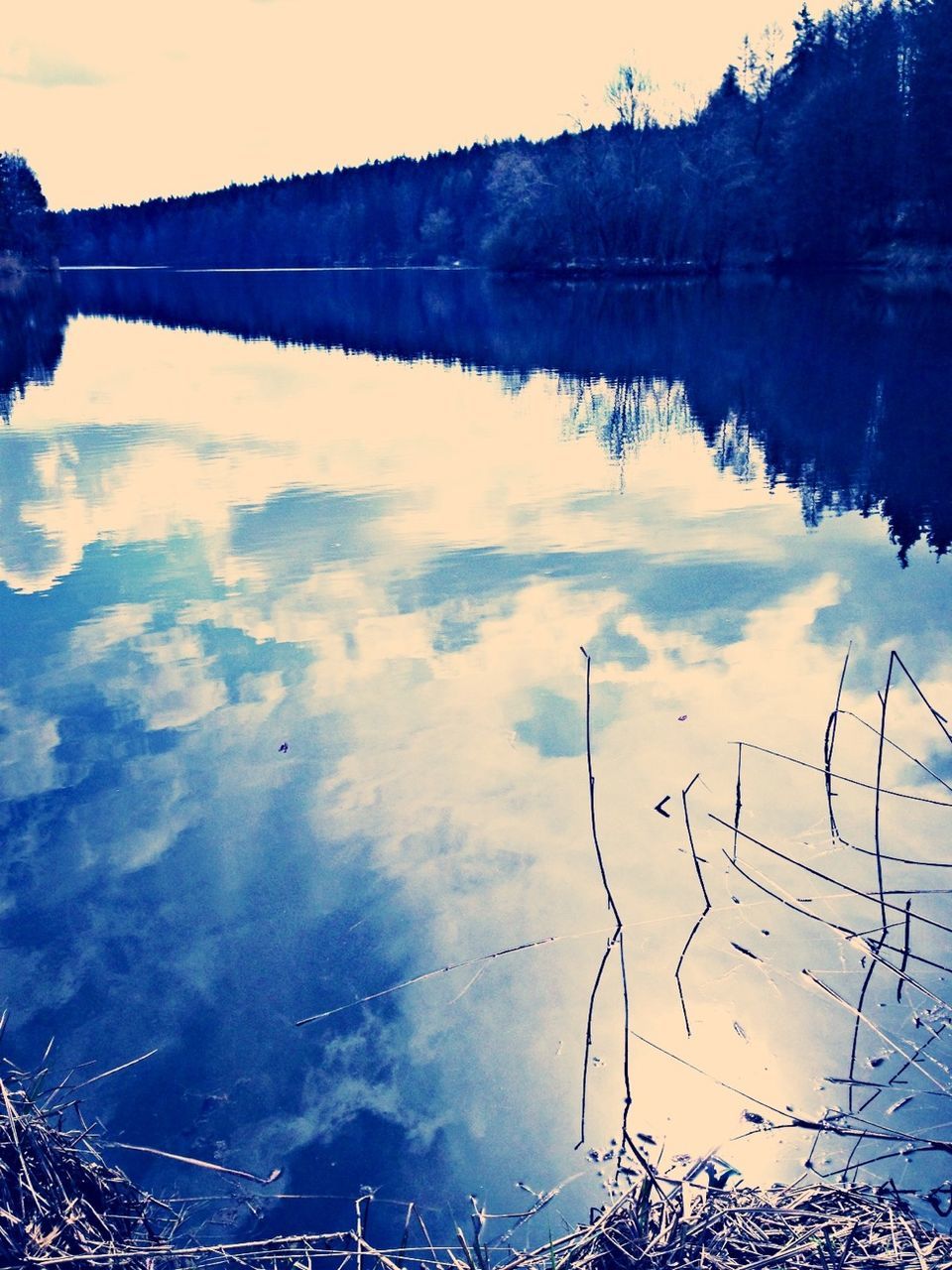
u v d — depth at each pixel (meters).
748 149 51.31
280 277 88.69
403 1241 2.35
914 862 3.65
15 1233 2.19
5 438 12.87
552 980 3.17
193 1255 2.29
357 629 6.07
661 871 3.69
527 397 15.84
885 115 44.44
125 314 40.28
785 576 6.87
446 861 3.79
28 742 4.73
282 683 5.34
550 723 4.81
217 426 13.58
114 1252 2.21
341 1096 2.76
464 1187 2.50
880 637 5.72
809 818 3.97
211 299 51.94
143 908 3.55
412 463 10.99
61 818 4.11
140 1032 2.99
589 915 3.48
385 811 4.12
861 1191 2.37
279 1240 2.26
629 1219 2.25
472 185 98.06
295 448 11.92
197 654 5.73
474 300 43.69
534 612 6.30
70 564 7.49
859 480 9.66
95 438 12.78
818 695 5.01
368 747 4.63
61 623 6.26
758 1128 2.63
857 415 13.17
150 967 3.26
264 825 4.04
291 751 4.61
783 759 4.41
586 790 4.23
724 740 4.59
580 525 8.34
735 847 3.80
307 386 17.77
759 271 52.22
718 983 3.13
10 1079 2.73
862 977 3.14
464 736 4.71
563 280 57.16
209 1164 2.52
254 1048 2.93
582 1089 2.77
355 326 31.67
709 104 53.56
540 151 58.91
